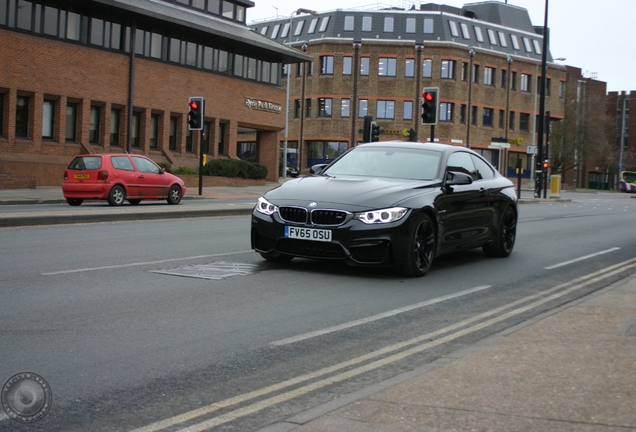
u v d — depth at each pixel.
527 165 68.81
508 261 10.55
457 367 4.61
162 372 4.64
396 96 61.44
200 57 38.31
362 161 9.70
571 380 4.31
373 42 61.38
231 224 15.10
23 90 29.92
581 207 31.72
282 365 4.88
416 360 5.07
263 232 8.48
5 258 9.23
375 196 8.29
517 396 4.00
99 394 4.18
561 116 71.50
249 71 41.47
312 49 62.56
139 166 22.00
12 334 5.43
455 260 10.45
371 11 63.34
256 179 39.59
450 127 61.38
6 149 29.34
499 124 65.62
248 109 41.25
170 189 22.83
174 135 37.69
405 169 9.40
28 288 7.25
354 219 8.06
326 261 9.52
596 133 74.81
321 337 5.67
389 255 8.13
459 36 63.41
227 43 39.44
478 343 5.32
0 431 3.59
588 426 3.55
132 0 35.00
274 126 43.22
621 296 7.27
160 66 35.94
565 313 6.35
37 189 28.23
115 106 34.00
